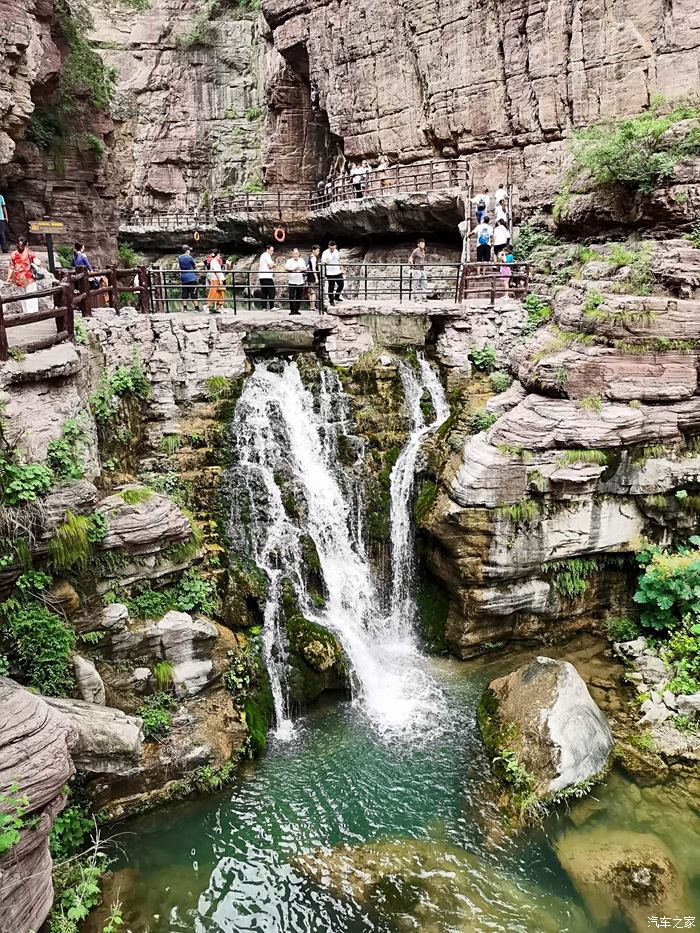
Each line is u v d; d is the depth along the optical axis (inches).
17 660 329.7
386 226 891.4
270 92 1165.1
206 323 539.2
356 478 529.3
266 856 335.9
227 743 386.6
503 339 592.1
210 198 1307.8
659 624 465.7
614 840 334.6
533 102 746.2
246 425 519.8
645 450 462.3
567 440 454.9
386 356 599.8
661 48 631.8
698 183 533.6
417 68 871.1
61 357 363.9
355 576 510.0
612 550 480.7
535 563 464.4
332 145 1123.9
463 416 550.3
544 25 712.4
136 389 499.5
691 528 485.4
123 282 1035.9
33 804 246.5
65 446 350.0
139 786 355.3
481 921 300.4
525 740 377.7
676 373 463.5
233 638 426.9
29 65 759.1
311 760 396.8
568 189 664.4
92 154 1064.2
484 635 480.4
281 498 496.1
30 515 325.7
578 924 297.3
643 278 504.1
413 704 439.2
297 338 647.8
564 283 633.0
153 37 1284.4
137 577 387.5
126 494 386.0
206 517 474.6
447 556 477.1
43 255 800.9
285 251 1156.5
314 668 438.3
